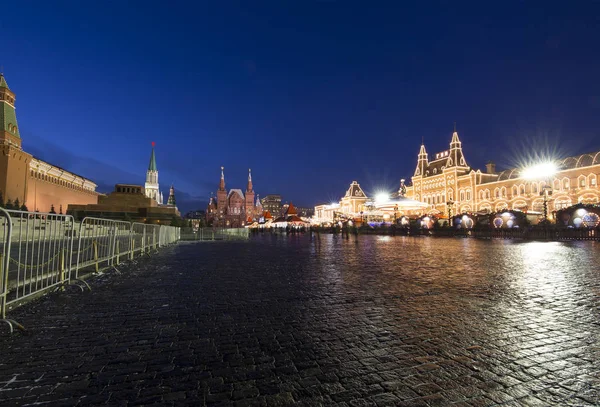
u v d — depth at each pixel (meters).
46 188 58.88
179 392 3.35
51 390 3.40
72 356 4.25
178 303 6.94
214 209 139.38
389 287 8.43
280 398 3.23
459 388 3.39
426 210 85.25
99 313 6.20
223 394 3.31
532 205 62.53
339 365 3.94
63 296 7.62
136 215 53.88
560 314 5.91
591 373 3.71
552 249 20.36
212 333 5.09
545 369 3.80
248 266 12.96
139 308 6.55
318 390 3.37
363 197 103.06
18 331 5.21
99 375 3.73
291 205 60.62
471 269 11.48
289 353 4.30
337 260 14.92
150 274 10.93
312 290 8.15
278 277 10.17
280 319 5.77
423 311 6.17
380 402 3.14
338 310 6.30
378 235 51.31
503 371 3.75
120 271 11.69
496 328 5.18
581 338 4.74
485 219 44.28
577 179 55.50
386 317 5.82
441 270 11.33
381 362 4.00
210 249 22.94
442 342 4.62
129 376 3.70
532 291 7.78
